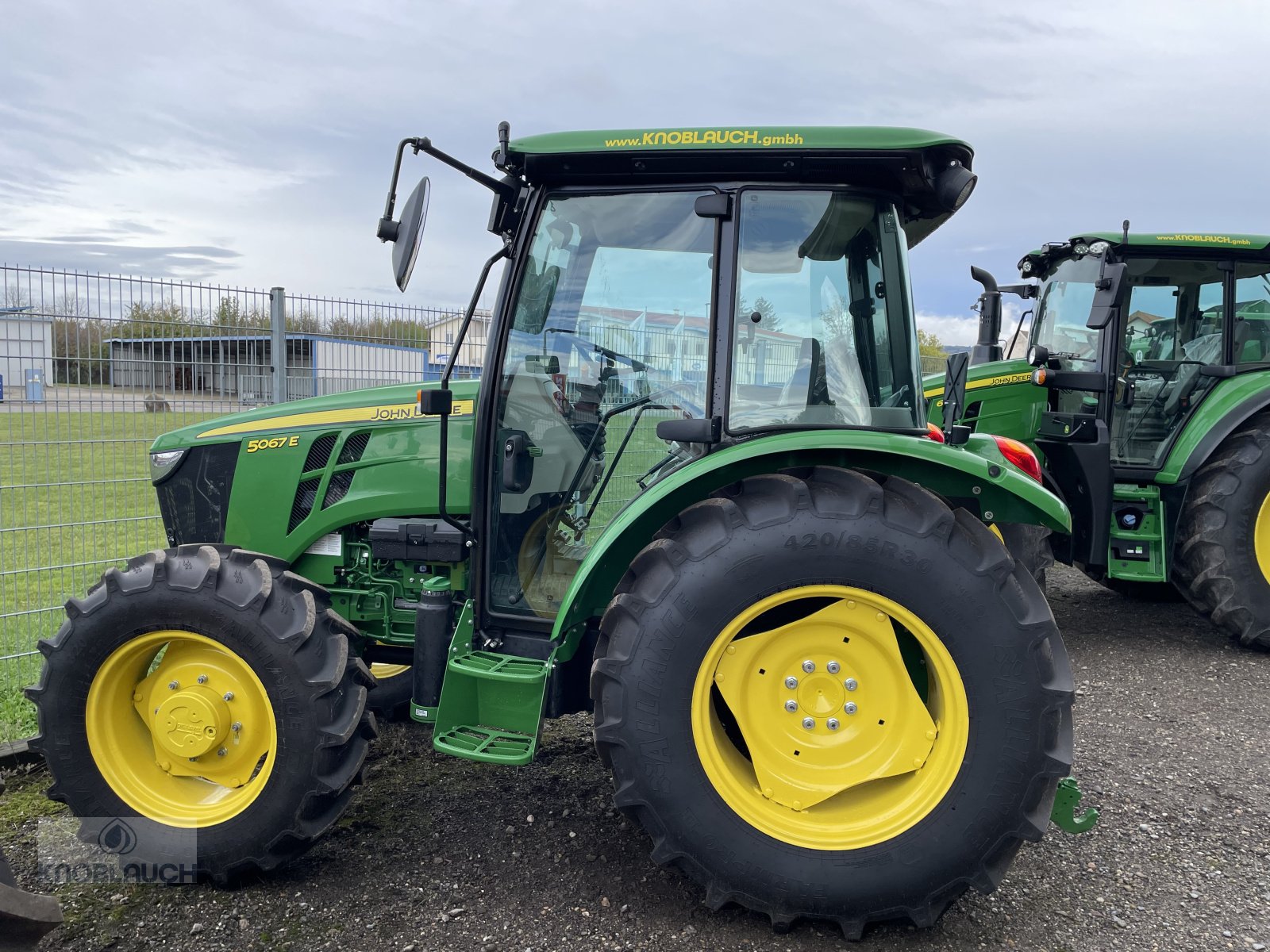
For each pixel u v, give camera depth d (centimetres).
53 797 264
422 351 576
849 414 261
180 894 257
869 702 238
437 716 262
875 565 227
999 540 234
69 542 479
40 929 192
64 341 457
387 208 244
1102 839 292
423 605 276
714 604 231
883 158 246
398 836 289
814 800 236
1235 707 420
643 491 272
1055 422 560
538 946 231
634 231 268
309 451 319
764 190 258
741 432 256
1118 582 631
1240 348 534
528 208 271
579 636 268
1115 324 532
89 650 261
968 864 227
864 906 229
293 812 253
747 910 248
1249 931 243
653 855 238
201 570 261
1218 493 498
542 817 301
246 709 263
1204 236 531
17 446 452
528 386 280
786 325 260
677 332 267
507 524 284
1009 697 224
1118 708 419
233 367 512
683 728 233
